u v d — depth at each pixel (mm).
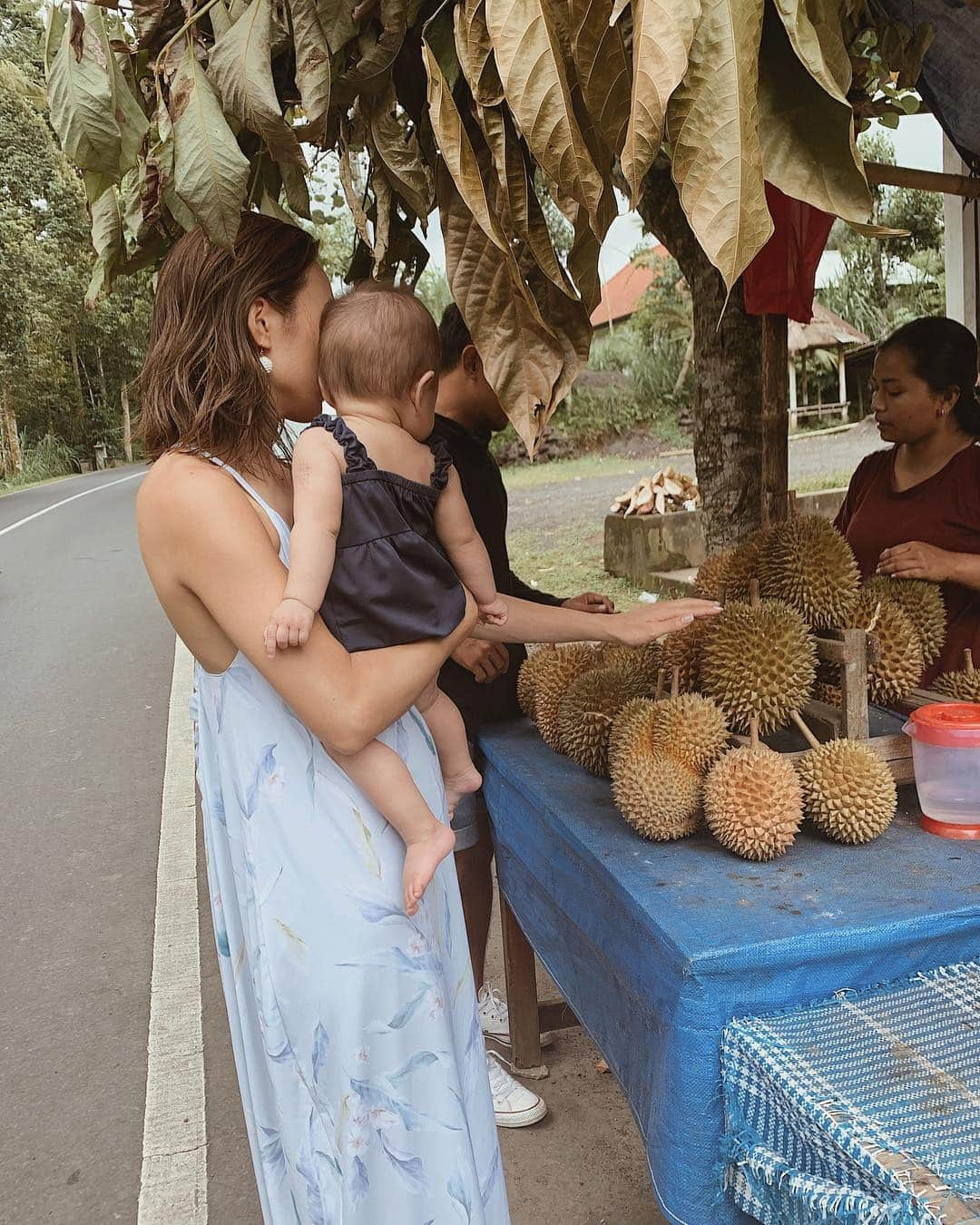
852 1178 1026
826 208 970
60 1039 2959
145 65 1494
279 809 1341
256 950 1354
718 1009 1252
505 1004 2695
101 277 1713
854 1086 1107
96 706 6398
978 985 1291
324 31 1249
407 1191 1366
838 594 1658
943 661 2303
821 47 959
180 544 1285
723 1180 1286
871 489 2643
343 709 1294
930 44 1995
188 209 1352
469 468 2279
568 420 19578
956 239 4293
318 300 1485
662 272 19625
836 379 18641
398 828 1380
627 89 1029
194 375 1371
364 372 1424
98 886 3914
